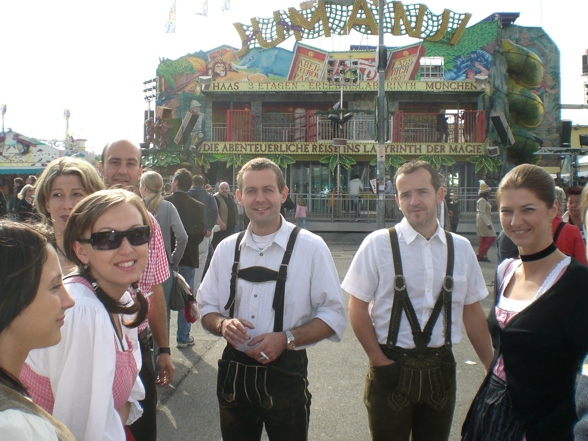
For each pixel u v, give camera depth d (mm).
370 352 3033
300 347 2842
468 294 3107
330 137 26516
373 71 28719
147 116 30578
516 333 2408
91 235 2234
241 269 2975
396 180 3127
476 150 26156
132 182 3904
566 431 2312
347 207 21969
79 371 2000
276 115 28359
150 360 3176
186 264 6539
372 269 3061
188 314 4969
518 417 2389
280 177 3029
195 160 26422
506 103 28625
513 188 2520
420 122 27312
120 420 2113
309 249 2961
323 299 2973
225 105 28438
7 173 33469
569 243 4523
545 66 33031
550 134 33062
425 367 2938
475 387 5117
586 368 1670
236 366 2867
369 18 28750
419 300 2998
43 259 1468
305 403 2887
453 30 29172
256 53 29906
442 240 3047
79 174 3033
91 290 2189
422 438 3049
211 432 4195
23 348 1483
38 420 1311
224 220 10852
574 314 2309
